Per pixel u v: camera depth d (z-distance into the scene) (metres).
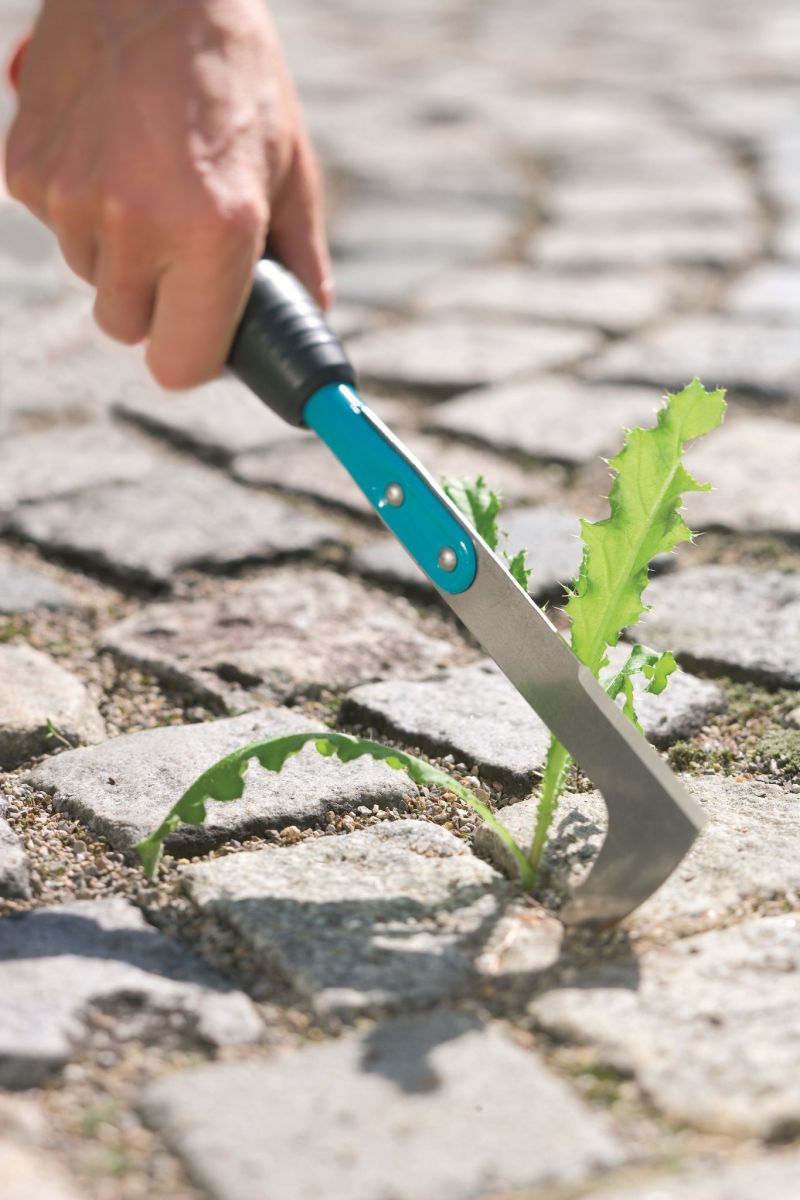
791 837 1.09
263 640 1.29
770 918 1.03
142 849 1.05
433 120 3.03
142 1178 0.93
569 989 1.00
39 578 1.36
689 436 1.04
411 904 1.05
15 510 1.45
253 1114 0.95
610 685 1.06
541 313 1.93
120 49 1.09
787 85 3.31
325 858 1.08
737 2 4.70
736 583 1.34
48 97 1.10
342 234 2.29
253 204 1.08
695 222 2.31
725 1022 0.98
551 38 4.03
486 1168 0.93
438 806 1.13
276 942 1.02
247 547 1.40
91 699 1.23
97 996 1.00
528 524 1.42
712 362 1.72
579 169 2.65
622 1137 0.94
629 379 1.69
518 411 1.61
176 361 1.09
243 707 1.22
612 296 1.99
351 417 1.05
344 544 1.41
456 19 4.34
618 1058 0.97
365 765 1.15
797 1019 0.98
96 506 1.45
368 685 1.24
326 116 3.05
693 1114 0.95
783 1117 0.95
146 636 1.30
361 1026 0.99
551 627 1.00
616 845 1.01
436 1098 0.95
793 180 2.51
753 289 1.98
